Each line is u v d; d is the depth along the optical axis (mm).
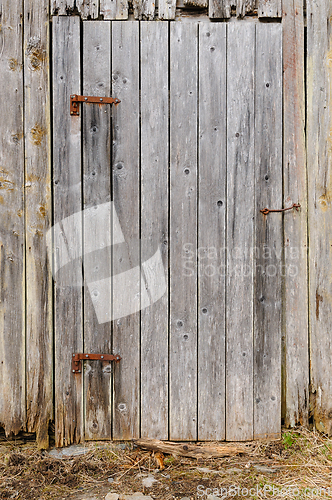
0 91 2400
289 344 2527
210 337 2471
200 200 2447
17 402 2447
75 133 2406
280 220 2490
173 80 2416
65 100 2398
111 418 2467
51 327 2459
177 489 2084
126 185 2428
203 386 2473
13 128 2414
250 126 2455
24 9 2396
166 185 2436
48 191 2434
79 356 2424
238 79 2439
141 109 2414
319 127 2506
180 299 2455
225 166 2453
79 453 2416
